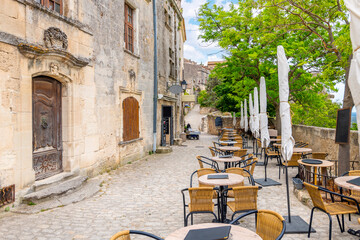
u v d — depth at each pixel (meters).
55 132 7.23
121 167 10.82
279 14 9.98
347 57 7.16
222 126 30.47
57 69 6.89
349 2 3.57
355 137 8.05
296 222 4.94
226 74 17.97
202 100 52.97
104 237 4.47
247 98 21.05
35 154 6.50
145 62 13.82
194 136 25.55
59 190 6.41
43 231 4.67
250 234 2.73
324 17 9.11
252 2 9.26
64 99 7.50
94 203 6.32
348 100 6.96
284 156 5.10
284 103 5.23
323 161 6.93
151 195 7.03
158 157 13.66
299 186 6.84
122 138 11.12
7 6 5.54
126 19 11.97
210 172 6.00
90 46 8.53
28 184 6.02
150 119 14.70
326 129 10.48
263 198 6.57
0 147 5.37
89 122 8.48
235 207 4.36
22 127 5.87
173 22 20.59
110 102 10.01
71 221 5.15
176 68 22.16
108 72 9.82
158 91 16.09
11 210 5.48
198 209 4.42
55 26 6.86
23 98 5.91
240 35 14.52
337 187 6.21
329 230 4.35
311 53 12.65
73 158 7.57
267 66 15.27
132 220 5.26
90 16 8.53
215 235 2.62
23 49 5.78
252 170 6.86
